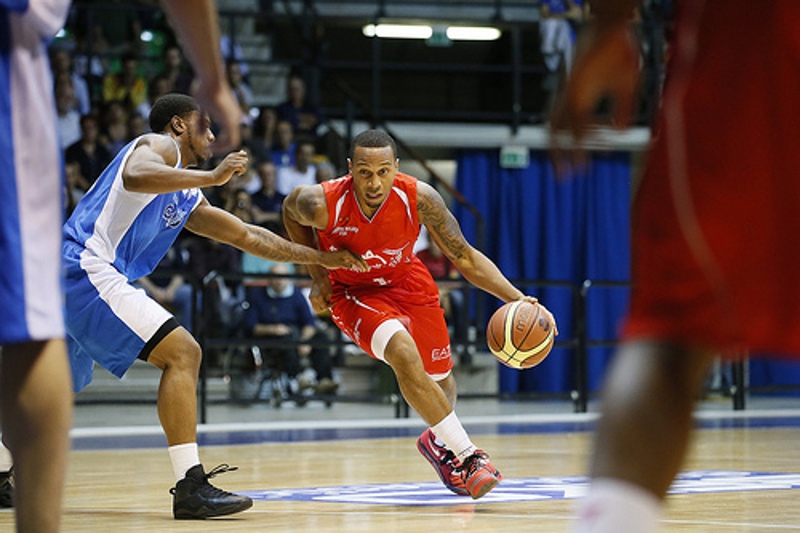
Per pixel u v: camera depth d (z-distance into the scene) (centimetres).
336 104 4216
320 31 3609
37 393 453
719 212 342
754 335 340
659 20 3800
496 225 3891
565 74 373
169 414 1020
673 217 347
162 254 1118
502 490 1226
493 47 4316
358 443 2064
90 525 971
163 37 3675
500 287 1206
